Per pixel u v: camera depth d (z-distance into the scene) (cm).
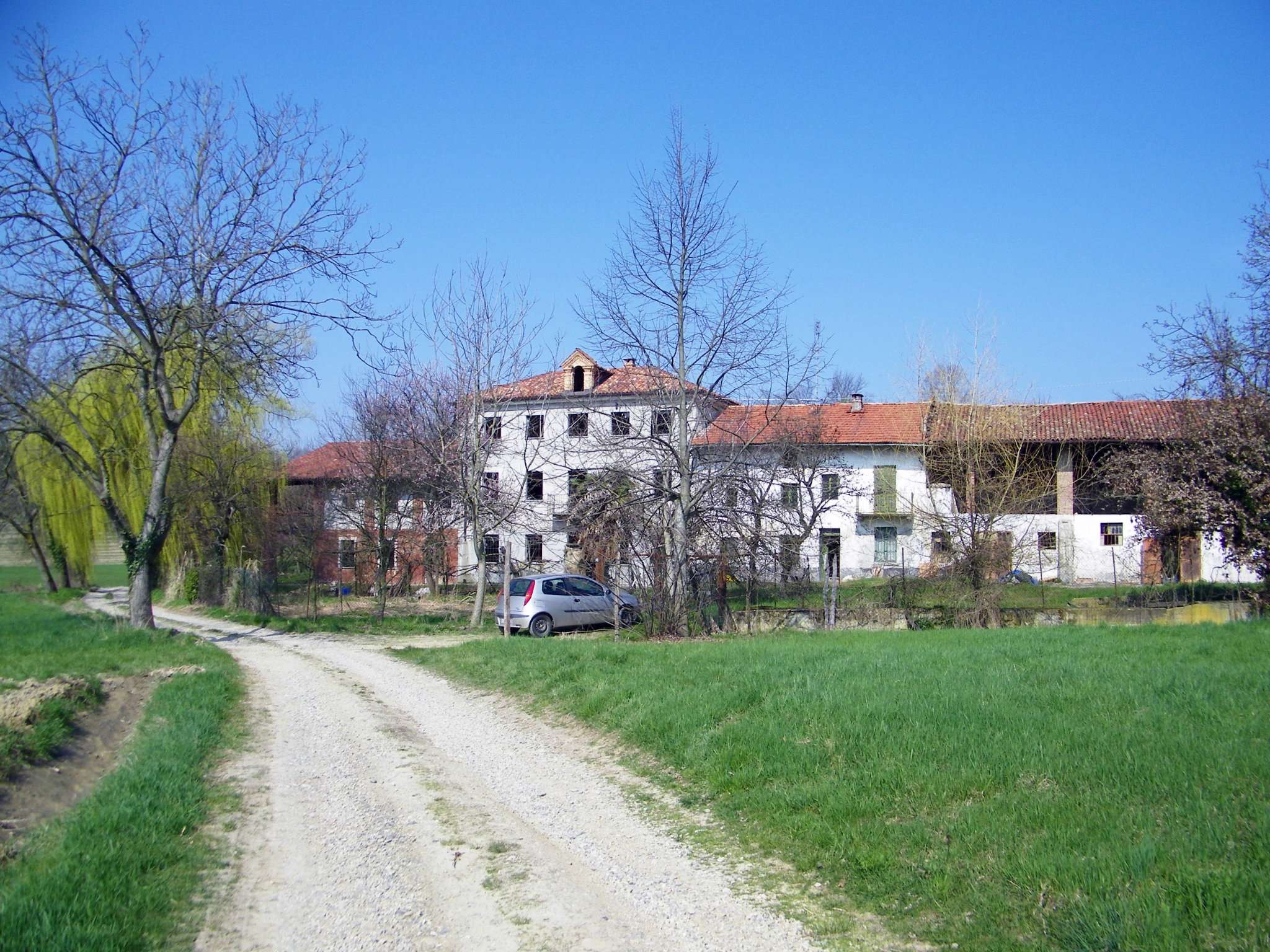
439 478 3334
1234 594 2508
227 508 3356
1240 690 908
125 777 850
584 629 2573
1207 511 2184
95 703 1221
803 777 777
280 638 2416
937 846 602
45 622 2427
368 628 2659
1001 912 506
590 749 1021
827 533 4109
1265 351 2258
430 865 664
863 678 1071
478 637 2488
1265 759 661
